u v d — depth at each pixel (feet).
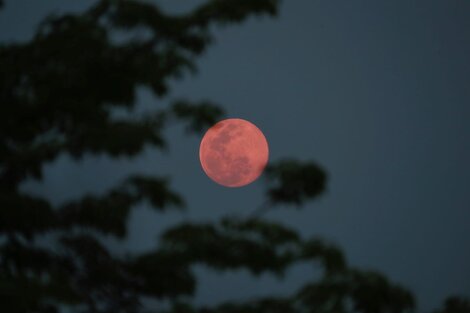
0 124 73.56
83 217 70.13
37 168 72.84
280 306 65.62
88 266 71.20
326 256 65.36
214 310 68.39
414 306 62.18
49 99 72.23
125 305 70.64
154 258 69.21
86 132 71.46
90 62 71.67
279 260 67.10
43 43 72.18
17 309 60.18
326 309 63.10
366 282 62.23
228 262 67.56
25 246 71.10
